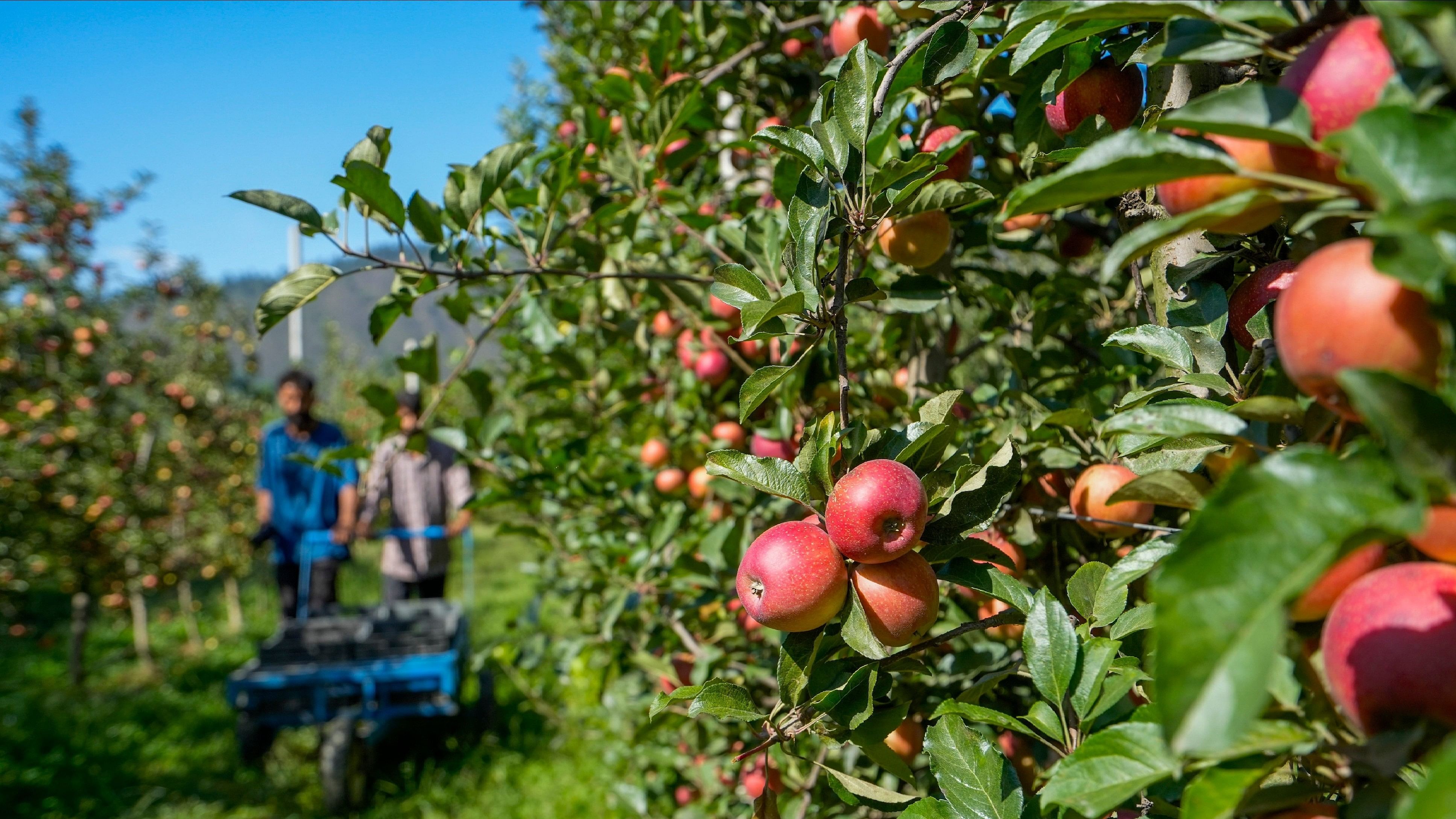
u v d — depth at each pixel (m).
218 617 10.33
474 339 2.48
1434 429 0.62
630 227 2.59
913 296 1.89
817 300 1.39
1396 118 0.65
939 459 1.40
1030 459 1.82
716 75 2.72
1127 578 1.20
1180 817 0.97
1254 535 0.61
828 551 1.24
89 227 8.63
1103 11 0.90
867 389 2.48
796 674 1.30
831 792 2.18
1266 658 0.56
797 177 1.66
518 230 2.11
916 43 1.42
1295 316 0.73
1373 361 0.67
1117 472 1.60
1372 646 0.69
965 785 1.17
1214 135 0.78
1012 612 1.30
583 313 3.45
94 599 8.30
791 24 2.72
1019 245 2.45
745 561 1.30
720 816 2.95
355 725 5.14
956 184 1.50
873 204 1.47
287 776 5.46
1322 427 0.87
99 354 8.78
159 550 8.31
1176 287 1.32
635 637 3.00
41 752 5.87
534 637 3.83
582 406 3.68
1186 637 0.58
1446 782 0.52
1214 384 1.17
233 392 11.63
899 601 1.23
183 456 9.55
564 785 5.09
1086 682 1.14
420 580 6.83
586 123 2.58
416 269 1.97
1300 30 0.86
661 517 2.77
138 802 5.12
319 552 6.62
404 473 6.67
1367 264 0.69
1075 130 1.48
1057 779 0.91
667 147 2.74
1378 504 0.61
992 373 2.80
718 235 2.37
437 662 5.22
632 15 4.21
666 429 3.42
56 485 7.48
